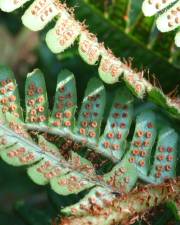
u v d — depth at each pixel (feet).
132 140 0.47
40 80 0.47
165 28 0.46
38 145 0.45
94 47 0.46
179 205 0.44
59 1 0.46
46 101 0.46
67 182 0.45
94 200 0.44
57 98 0.47
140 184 0.45
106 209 0.44
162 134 0.47
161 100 0.46
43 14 0.46
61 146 0.47
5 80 0.46
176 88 0.49
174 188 0.44
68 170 0.45
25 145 0.45
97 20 0.51
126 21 0.51
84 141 0.47
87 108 0.47
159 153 0.47
